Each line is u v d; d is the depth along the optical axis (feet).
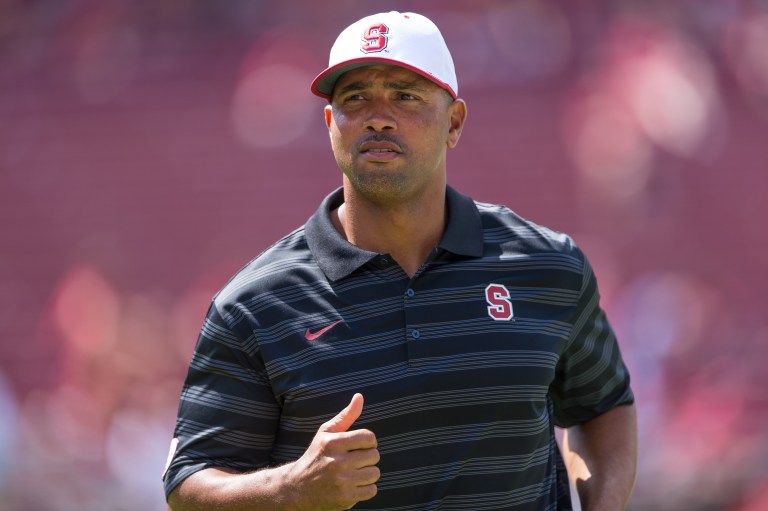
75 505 85.81
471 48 106.73
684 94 102.17
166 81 109.40
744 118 101.76
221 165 105.50
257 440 24.58
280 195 103.96
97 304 99.96
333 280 24.88
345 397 23.93
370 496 21.68
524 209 100.78
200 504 23.58
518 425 24.64
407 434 24.02
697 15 106.11
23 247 103.86
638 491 79.46
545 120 103.30
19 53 112.06
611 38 105.70
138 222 103.96
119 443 88.99
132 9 112.78
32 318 99.86
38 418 91.86
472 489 24.21
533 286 25.77
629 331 92.79
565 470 27.71
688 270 96.53
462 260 25.58
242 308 24.80
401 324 24.56
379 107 24.94
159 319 98.63
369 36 25.12
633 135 101.45
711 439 82.58
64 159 106.93
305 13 110.93
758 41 104.53
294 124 106.42
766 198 98.78
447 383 24.18
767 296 94.84
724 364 88.74
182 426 24.81
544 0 107.45
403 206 25.43
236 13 111.86
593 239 98.63
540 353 25.09
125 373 95.30
